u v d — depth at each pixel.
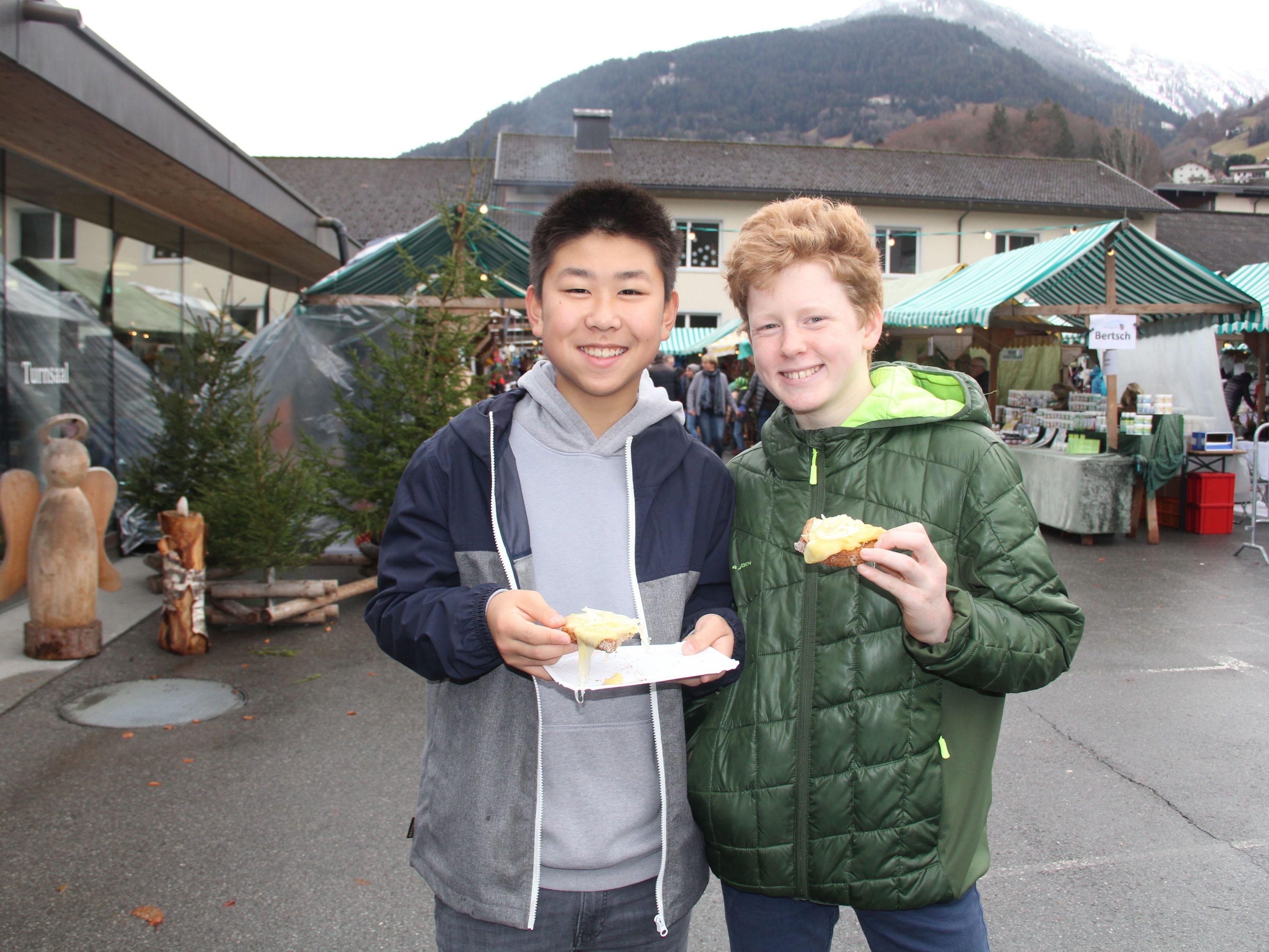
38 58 4.75
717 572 1.61
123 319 8.61
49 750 3.84
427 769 1.52
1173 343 11.94
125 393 8.45
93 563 5.09
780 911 1.59
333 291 9.20
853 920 2.80
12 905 2.71
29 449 6.82
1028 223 26.67
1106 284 9.39
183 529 5.16
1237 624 6.05
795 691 1.51
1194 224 29.16
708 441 14.73
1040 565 1.43
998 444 1.50
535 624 1.23
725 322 24.12
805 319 1.47
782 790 1.50
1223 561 8.12
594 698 1.46
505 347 17.41
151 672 4.91
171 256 9.87
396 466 6.66
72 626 5.03
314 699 4.55
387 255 8.13
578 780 1.44
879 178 27.16
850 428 1.52
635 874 1.45
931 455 1.50
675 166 26.50
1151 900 2.82
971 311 9.02
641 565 1.49
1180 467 9.05
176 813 3.31
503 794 1.40
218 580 6.65
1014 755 3.92
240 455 6.12
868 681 1.47
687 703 1.68
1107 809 3.42
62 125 5.74
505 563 1.42
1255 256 28.11
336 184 26.03
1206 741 4.07
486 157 7.56
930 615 1.30
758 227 1.51
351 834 3.18
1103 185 28.73
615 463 1.53
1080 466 8.78
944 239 26.58
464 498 1.45
